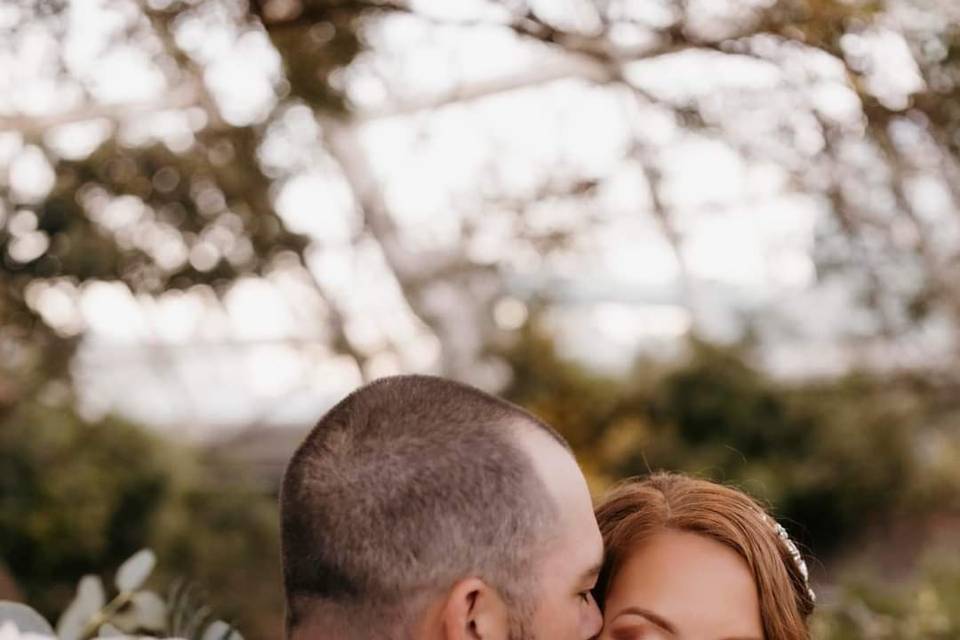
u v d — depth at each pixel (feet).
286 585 4.50
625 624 5.05
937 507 22.52
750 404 22.75
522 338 22.97
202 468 21.08
